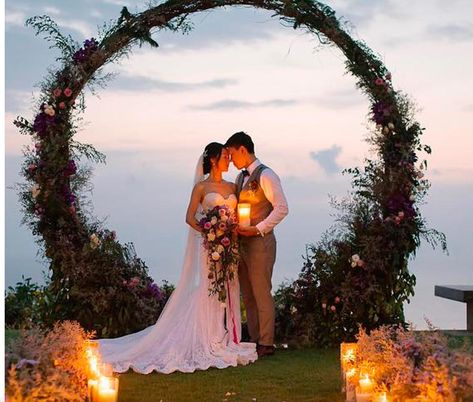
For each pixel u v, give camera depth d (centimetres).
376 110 748
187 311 679
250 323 732
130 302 752
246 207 689
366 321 745
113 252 757
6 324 855
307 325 754
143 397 536
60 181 746
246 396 538
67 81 747
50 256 746
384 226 735
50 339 460
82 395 453
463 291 826
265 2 755
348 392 498
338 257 754
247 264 705
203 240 684
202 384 581
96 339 744
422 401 445
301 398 529
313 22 749
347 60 755
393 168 745
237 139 703
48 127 741
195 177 708
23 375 415
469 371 448
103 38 754
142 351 653
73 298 752
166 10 753
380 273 744
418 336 485
